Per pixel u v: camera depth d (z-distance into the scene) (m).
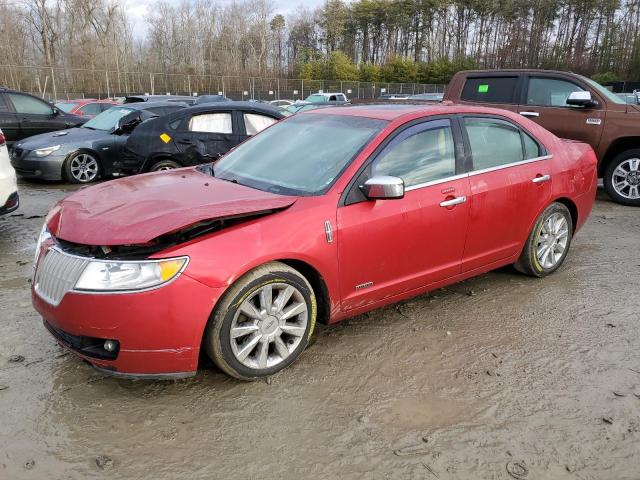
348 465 2.57
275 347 3.27
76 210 3.24
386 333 3.89
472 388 3.22
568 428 2.87
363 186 3.42
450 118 4.10
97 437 2.73
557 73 8.33
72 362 3.42
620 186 8.30
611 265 5.39
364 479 2.48
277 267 3.14
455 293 4.64
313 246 3.24
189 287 2.83
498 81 8.72
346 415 2.94
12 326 3.87
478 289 4.72
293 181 3.63
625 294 4.65
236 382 3.22
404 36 81.31
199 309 2.87
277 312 3.21
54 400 3.02
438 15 78.06
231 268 2.93
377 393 3.15
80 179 9.68
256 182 3.75
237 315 3.03
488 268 4.46
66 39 54.94
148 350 2.85
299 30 82.56
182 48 66.81
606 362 3.54
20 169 9.48
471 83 8.96
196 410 2.95
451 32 78.06
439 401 3.09
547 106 8.33
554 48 64.56
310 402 3.05
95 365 2.95
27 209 7.63
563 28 67.62
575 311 4.30
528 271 4.86
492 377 3.34
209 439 2.73
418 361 3.52
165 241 2.92
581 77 8.21
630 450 2.71
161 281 2.79
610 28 61.97
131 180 3.88
